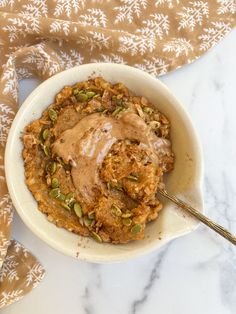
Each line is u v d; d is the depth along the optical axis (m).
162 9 0.32
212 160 0.31
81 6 0.32
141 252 0.27
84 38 0.31
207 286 0.31
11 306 0.31
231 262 0.31
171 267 0.31
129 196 0.28
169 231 0.27
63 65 0.32
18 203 0.27
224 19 0.32
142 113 0.28
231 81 0.32
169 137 0.29
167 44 0.31
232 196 0.31
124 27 0.32
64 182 0.28
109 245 0.28
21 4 0.32
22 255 0.31
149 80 0.28
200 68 0.32
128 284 0.31
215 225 0.27
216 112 0.31
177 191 0.28
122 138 0.28
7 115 0.30
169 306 0.31
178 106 0.28
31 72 0.32
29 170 0.28
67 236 0.28
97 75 0.29
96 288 0.31
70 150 0.28
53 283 0.31
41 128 0.29
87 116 0.28
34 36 0.31
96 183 0.27
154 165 0.28
